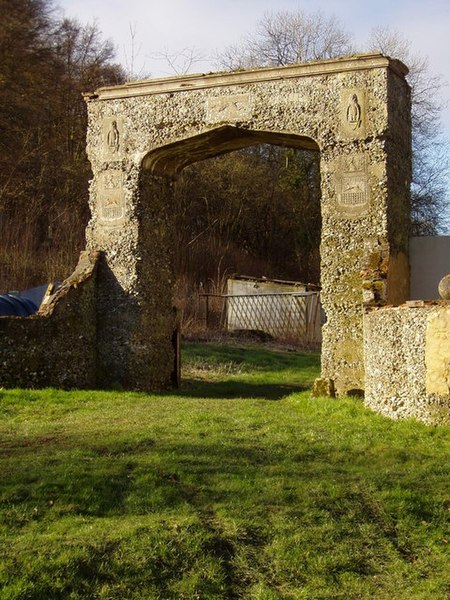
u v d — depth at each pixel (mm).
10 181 33719
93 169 16875
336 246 14680
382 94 14523
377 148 14539
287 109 15195
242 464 8820
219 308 35531
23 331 14734
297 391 16828
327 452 9445
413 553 6965
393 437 9961
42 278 29406
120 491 7863
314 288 34656
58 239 32844
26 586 5891
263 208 46844
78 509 7371
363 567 6695
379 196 14461
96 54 42938
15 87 34312
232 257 43344
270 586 6363
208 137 16141
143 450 9461
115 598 5988
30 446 9758
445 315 10062
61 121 38969
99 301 16484
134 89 16469
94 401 13883
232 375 19969
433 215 38594
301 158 46094
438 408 10203
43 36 38188
